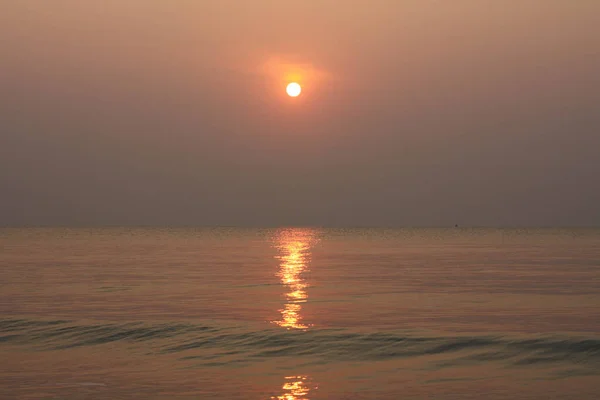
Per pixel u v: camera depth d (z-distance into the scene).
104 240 196.62
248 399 20.22
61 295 45.75
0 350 27.52
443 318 34.59
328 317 35.03
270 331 29.39
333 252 117.69
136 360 25.30
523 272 67.38
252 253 113.50
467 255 105.69
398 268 74.06
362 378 22.44
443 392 20.66
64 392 21.02
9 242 172.88
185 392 20.94
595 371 22.86
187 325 30.97
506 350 25.56
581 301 42.09
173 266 77.50
